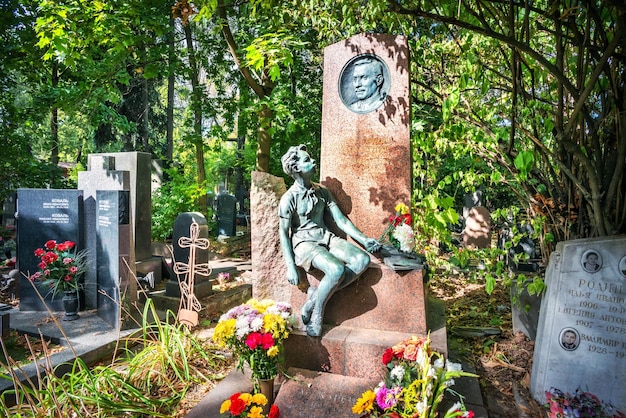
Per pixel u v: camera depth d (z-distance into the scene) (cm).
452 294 643
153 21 797
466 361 399
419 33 540
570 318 320
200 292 594
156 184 1237
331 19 516
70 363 389
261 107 862
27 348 434
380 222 388
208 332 498
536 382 332
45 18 655
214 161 2012
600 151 341
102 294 514
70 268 498
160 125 1795
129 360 379
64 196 556
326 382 326
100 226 518
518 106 394
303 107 974
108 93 933
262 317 311
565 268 324
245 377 353
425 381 249
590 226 360
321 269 350
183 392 339
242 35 961
